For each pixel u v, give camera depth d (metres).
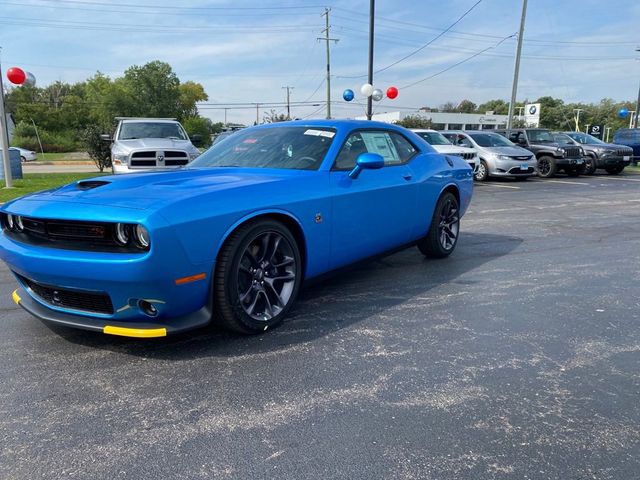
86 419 2.34
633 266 5.20
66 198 2.95
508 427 2.27
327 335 3.32
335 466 2.00
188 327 2.85
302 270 3.56
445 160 5.38
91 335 3.31
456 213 5.57
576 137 19.48
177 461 2.03
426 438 2.18
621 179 16.66
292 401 2.49
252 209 3.06
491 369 2.85
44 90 76.94
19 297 3.35
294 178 3.49
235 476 1.94
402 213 4.53
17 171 15.26
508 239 6.65
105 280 2.64
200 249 2.78
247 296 3.17
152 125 12.80
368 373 2.79
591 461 2.03
